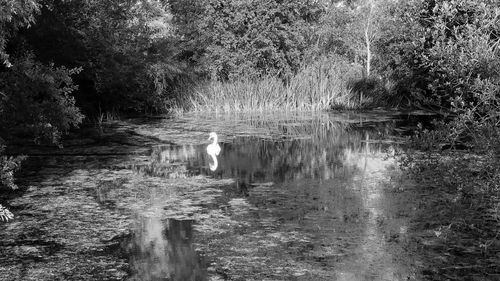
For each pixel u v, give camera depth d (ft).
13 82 31.63
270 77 83.41
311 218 25.36
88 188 31.30
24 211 26.84
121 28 66.28
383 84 83.41
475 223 23.65
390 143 46.55
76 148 45.11
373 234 22.98
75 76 63.21
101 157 41.01
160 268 19.95
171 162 39.14
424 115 68.85
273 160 39.73
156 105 75.25
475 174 23.68
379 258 20.36
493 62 21.27
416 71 54.65
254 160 39.86
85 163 38.60
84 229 24.22
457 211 25.03
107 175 34.71
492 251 20.71
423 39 23.97
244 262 20.35
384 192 29.73
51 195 29.76
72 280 19.07
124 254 21.36
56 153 42.65
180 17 86.58
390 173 34.47
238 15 80.23
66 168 36.81
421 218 24.86
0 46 26.55
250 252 21.34
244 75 81.10
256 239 22.77
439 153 24.50
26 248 22.03
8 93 31.50
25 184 32.27
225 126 59.06
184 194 29.99
